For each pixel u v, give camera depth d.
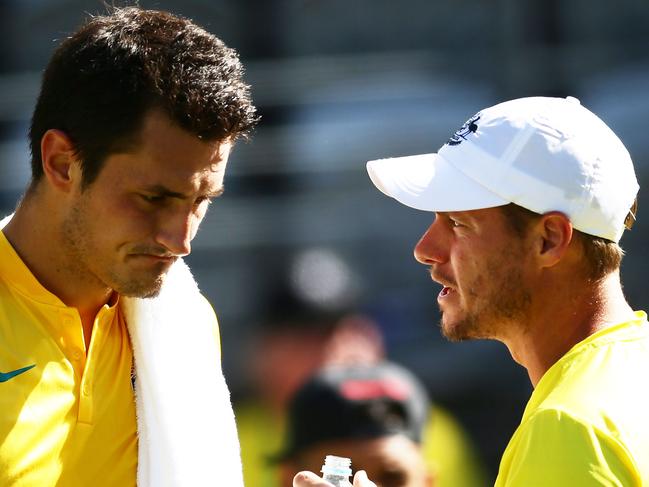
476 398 22.62
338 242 23.70
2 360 9.23
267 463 15.34
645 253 23.94
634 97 24.31
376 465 13.72
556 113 9.37
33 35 26.69
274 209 23.75
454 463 19.61
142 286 9.46
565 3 24.48
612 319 9.09
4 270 9.48
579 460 8.02
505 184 9.20
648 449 8.12
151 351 10.07
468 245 9.38
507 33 24.31
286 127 24.23
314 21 25.94
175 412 10.09
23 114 24.66
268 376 19.05
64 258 9.48
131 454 9.95
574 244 9.14
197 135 9.13
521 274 9.20
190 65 9.22
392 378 14.17
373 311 22.84
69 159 9.28
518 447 8.40
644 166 24.09
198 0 25.55
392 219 23.89
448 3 25.77
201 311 10.68
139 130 9.06
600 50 24.41
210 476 10.21
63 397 9.45
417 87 24.81
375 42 26.05
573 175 9.09
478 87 24.78
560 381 8.60
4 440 9.06
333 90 24.64
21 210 9.60
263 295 20.16
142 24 9.38
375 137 24.03
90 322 9.83
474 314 9.40
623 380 8.43
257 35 25.66
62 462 9.41
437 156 9.88
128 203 9.20
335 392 13.86
